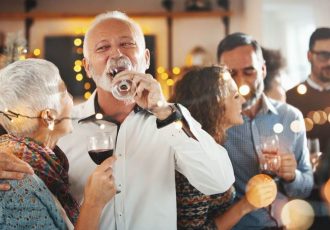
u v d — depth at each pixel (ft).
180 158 5.04
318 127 7.79
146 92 4.74
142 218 5.16
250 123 6.52
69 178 5.34
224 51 6.94
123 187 5.18
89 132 5.44
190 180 5.08
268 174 5.78
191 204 5.32
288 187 6.30
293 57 16.78
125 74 4.67
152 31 17.78
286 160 5.84
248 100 6.55
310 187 6.48
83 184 5.32
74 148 5.42
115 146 5.31
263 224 6.38
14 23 17.79
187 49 17.80
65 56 17.53
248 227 6.39
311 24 16.57
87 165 5.34
